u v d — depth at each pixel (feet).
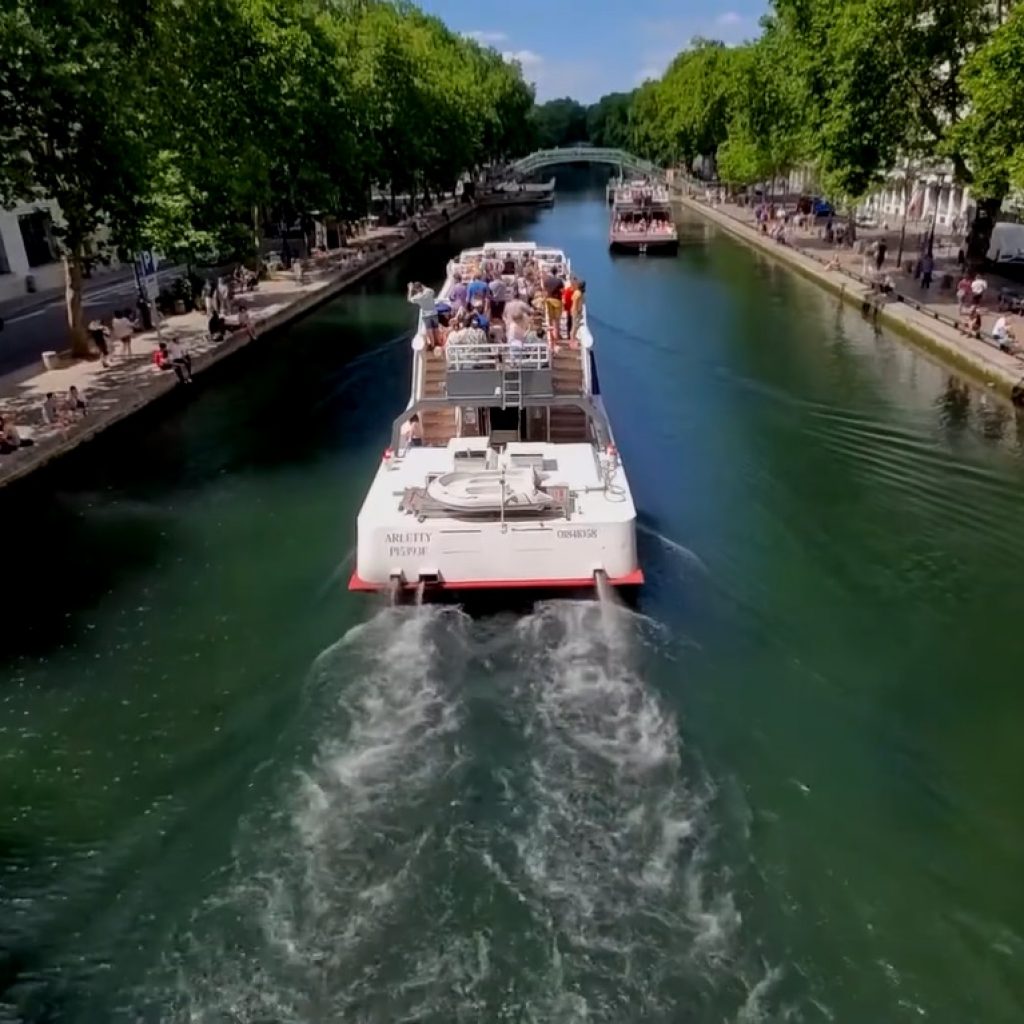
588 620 42.86
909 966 27.27
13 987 27.04
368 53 197.47
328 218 169.07
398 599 43.29
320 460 71.05
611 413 80.23
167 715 39.24
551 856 30.78
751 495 61.67
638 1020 25.49
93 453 72.90
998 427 74.54
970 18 107.55
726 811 32.78
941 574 50.37
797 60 135.74
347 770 34.88
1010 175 79.97
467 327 52.65
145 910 29.40
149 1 94.43
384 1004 25.99
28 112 75.20
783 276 154.61
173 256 102.83
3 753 37.29
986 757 35.99
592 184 479.41
